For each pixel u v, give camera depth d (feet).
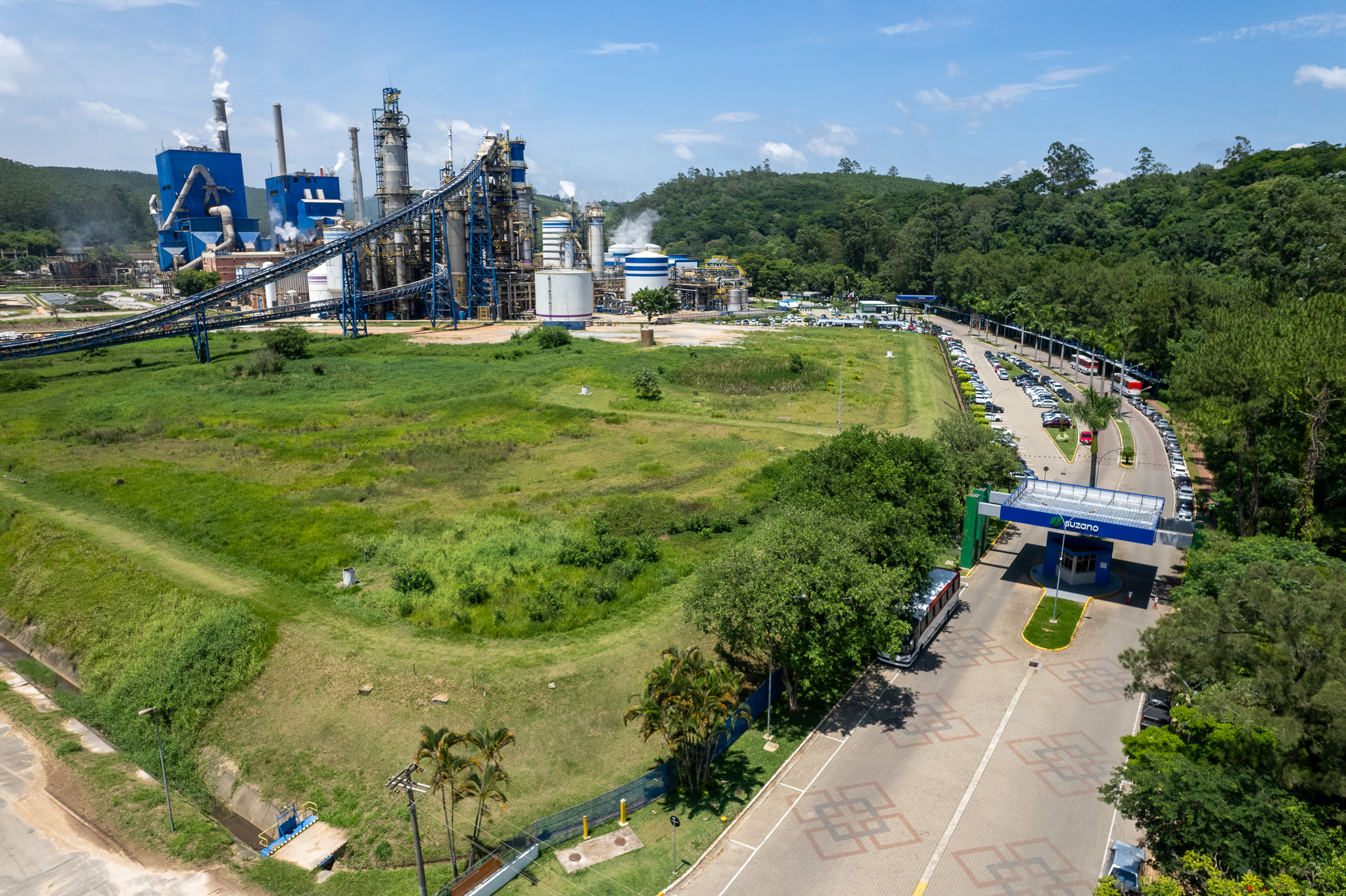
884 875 153.38
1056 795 174.81
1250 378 287.07
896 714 205.77
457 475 372.79
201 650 227.61
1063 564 282.56
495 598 250.98
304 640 228.84
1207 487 384.47
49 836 175.11
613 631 233.76
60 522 313.73
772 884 152.15
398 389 539.70
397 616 243.81
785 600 192.44
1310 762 140.87
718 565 207.72
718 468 382.63
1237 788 130.82
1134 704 208.54
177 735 210.38
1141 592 275.59
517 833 167.02
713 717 170.60
